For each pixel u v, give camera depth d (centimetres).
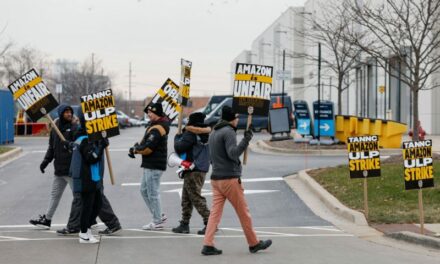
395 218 1185
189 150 1063
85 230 977
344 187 1495
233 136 878
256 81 970
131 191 1652
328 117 2708
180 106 1214
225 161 890
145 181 1102
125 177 1906
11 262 846
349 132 2703
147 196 1112
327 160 2272
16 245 962
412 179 1036
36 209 1409
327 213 1345
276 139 3148
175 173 1956
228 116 895
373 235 1076
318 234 1088
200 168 1058
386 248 963
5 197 1577
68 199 1520
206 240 897
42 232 1092
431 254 921
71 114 1091
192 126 1058
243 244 984
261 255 901
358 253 921
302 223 1224
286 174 1905
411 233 1020
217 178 890
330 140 2788
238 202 898
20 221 1270
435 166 1555
